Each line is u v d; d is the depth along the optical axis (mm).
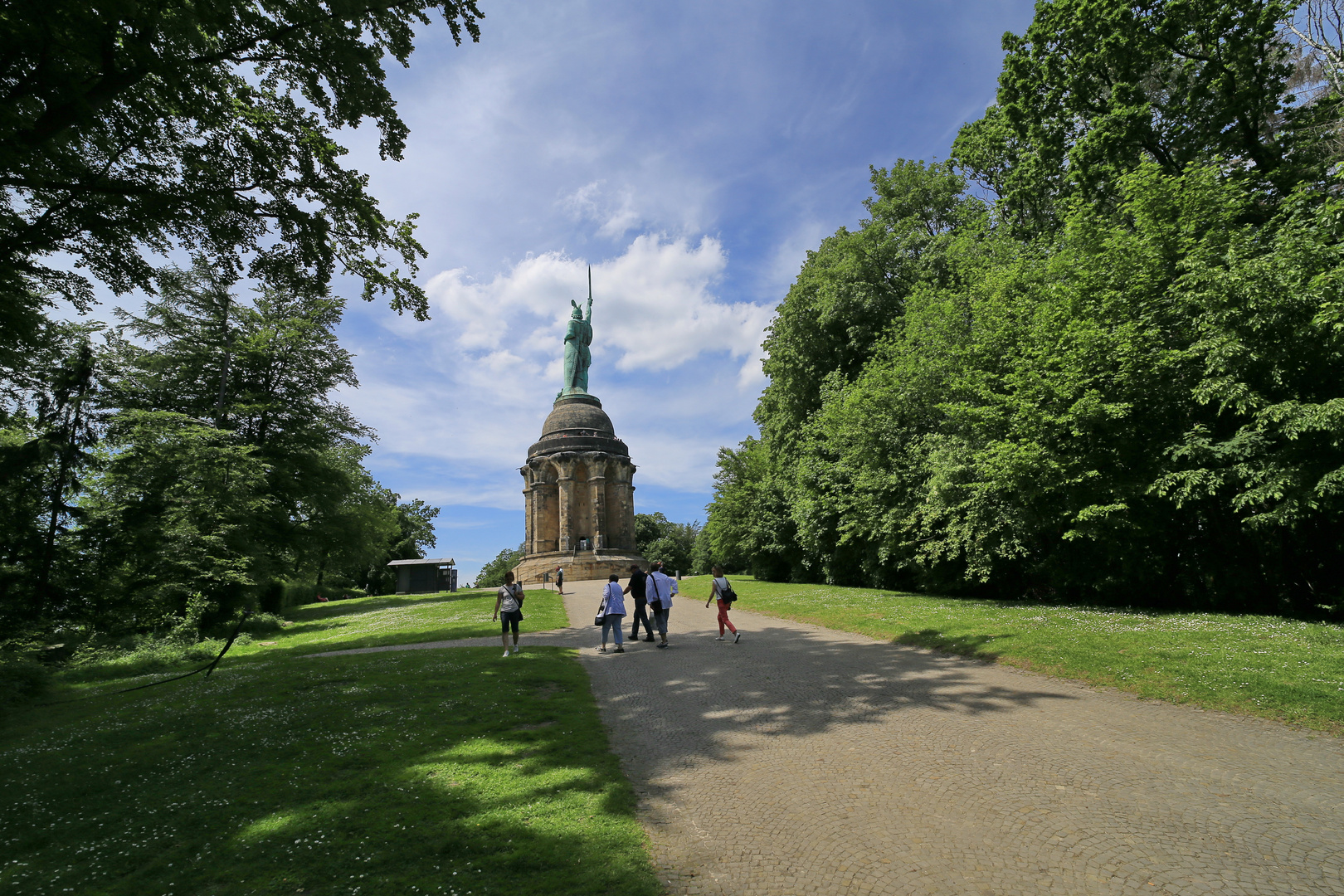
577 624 23859
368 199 15133
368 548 40000
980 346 21562
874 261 36188
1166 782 6473
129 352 30578
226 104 13352
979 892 4652
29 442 17734
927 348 25781
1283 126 21484
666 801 6469
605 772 7047
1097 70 22875
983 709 9258
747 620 22484
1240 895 4496
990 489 19719
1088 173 21766
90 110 10500
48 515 17922
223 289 31938
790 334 40344
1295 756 7070
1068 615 16438
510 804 6180
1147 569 18156
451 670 13055
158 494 22375
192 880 4871
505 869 4977
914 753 7520
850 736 8258
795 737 8336
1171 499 16016
